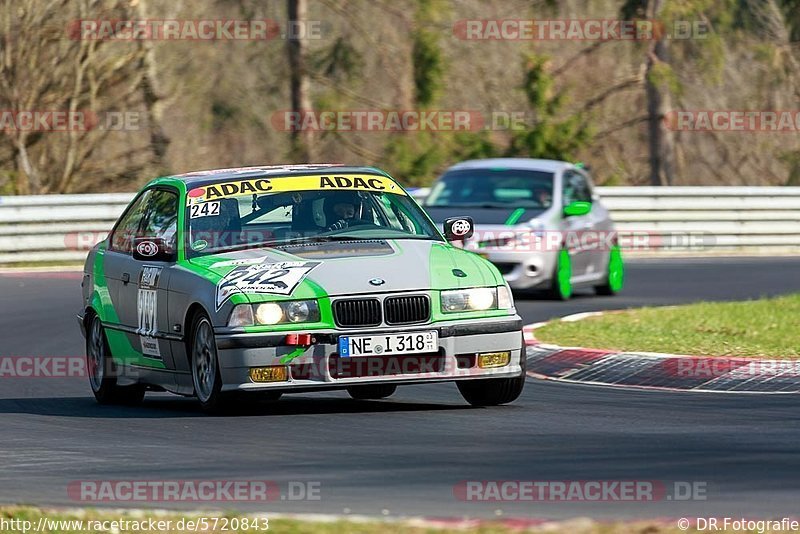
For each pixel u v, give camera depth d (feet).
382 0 337.31
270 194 116.67
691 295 209.36
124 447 94.53
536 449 89.71
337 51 321.73
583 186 217.97
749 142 413.80
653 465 82.84
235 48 353.92
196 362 108.37
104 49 329.93
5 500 76.95
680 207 284.61
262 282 104.53
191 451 91.66
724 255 279.69
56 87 326.03
